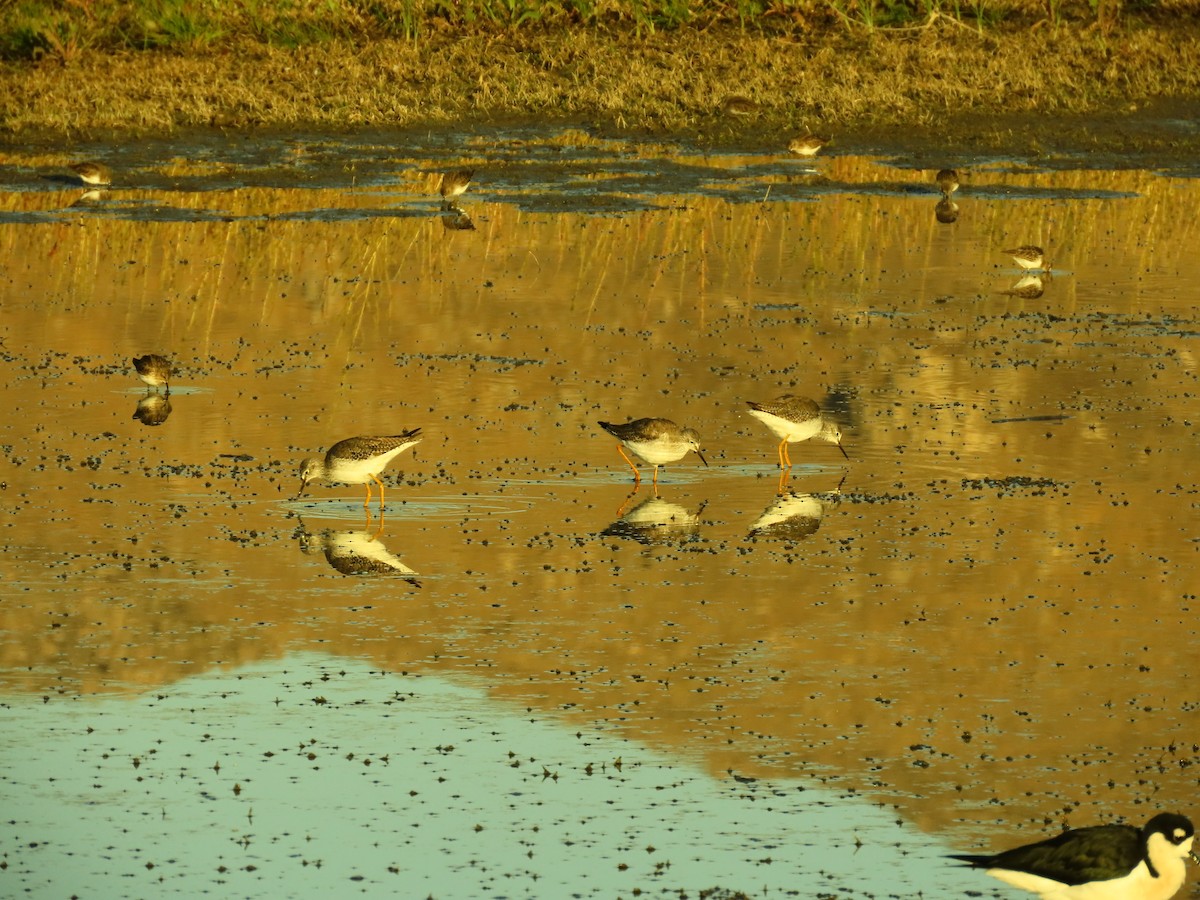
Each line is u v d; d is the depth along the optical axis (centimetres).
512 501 1605
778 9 4188
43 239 2711
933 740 1106
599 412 1888
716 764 1075
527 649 1257
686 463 1728
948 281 2520
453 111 3638
